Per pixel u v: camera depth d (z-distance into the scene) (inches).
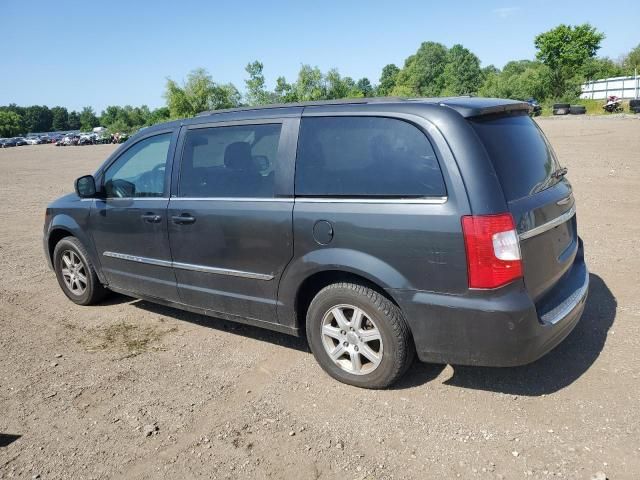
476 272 121.5
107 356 176.9
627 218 309.6
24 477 118.9
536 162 142.4
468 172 122.6
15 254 322.3
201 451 124.0
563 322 132.6
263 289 157.9
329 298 144.6
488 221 120.0
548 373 147.6
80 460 123.7
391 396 141.4
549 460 113.4
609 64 3245.6
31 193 612.7
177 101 2260.1
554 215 139.5
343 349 147.1
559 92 2576.3
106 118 5482.3
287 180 149.0
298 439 126.1
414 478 111.0
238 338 185.3
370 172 135.7
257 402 143.3
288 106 155.6
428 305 128.1
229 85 2332.7
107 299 233.1
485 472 111.2
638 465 110.3
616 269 224.7
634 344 159.5
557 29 2721.5
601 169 500.1
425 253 126.5
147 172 187.6
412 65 4439.0
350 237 136.3
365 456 118.7
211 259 167.9
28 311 222.8
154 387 154.7
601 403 132.0
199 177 171.0
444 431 125.3
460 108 129.6
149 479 116.0
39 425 138.7
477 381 145.9
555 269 140.3
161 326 200.1
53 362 174.2
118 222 195.2
